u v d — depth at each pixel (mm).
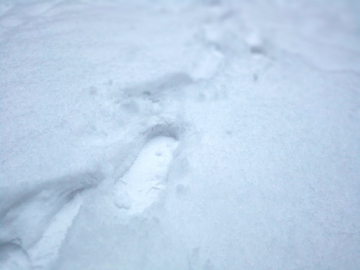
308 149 1321
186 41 2080
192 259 921
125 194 1042
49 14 1911
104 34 1859
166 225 981
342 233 1054
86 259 879
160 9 2553
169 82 1594
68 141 1156
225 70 1780
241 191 1113
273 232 1020
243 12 2871
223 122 1374
